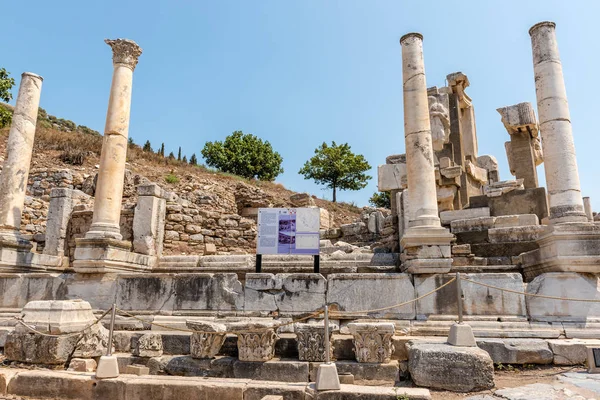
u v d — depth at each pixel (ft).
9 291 29.91
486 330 22.16
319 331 20.27
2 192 35.04
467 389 17.19
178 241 47.39
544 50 28.73
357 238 58.34
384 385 18.85
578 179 26.43
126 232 42.60
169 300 27.20
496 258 31.68
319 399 16.31
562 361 19.99
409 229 26.40
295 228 28.89
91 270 28.78
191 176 91.61
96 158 94.68
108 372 18.21
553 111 27.53
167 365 21.12
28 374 18.93
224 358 20.97
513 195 39.22
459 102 51.83
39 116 140.15
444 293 24.25
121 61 34.86
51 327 21.52
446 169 43.55
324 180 158.81
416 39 30.50
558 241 23.79
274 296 25.86
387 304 24.70
